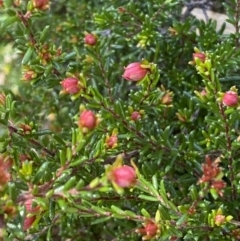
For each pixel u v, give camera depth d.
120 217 0.27
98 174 0.31
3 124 0.30
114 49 0.43
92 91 0.31
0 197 0.23
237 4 0.37
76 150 0.26
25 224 0.26
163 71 0.42
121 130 0.32
